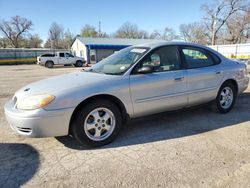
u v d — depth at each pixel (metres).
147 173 2.83
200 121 4.62
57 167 3.00
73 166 3.02
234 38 49.97
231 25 49.44
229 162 3.05
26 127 3.18
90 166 3.01
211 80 4.68
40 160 3.19
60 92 3.26
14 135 4.08
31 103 3.19
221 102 5.02
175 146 3.53
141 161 3.11
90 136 3.49
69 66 30.09
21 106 3.26
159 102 4.02
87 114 3.41
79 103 3.33
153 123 4.54
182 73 4.25
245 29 48.84
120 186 2.59
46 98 3.18
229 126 4.33
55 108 3.19
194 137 3.85
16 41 74.19
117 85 3.60
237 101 6.29
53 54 28.61
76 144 3.66
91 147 3.53
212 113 5.12
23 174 2.85
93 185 2.61
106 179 2.72
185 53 4.46
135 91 3.75
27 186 2.62
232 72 5.05
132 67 3.82
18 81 12.68
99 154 3.33
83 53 39.72
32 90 3.42
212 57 4.89
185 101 4.35
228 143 3.61
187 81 4.31
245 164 3.00
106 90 3.50
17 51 39.91
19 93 3.53
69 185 2.62
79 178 2.75
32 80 13.16
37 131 3.18
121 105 3.68
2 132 4.24
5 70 22.73
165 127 4.32
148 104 3.91
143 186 2.58
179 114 5.06
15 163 3.12
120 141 3.76
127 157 3.23
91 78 3.70
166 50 4.23
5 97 7.75
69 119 3.29
